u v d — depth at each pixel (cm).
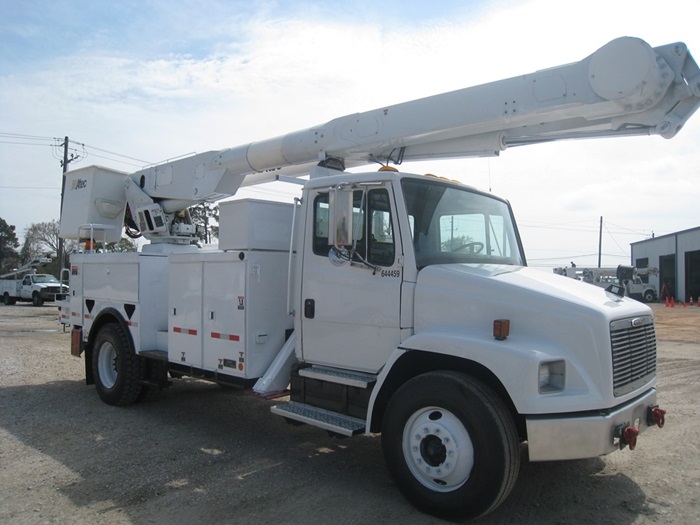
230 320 575
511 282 434
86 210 875
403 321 459
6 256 7981
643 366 451
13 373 993
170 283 665
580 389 391
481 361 400
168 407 758
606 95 438
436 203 498
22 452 569
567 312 402
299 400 524
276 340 577
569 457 385
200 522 411
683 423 678
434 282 451
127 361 734
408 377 473
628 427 403
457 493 399
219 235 594
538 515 424
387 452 442
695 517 420
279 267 582
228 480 495
